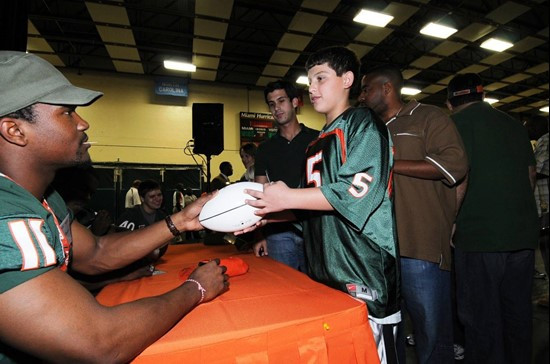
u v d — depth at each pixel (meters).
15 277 0.52
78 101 0.66
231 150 10.19
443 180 1.35
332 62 1.05
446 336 1.39
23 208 0.58
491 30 7.25
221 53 8.32
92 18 6.57
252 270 1.23
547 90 11.05
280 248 2.00
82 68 9.02
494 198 1.57
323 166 1.01
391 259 0.96
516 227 1.57
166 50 8.10
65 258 0.78
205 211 1.04
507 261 1.65
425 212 1.36
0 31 1.90
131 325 0.59
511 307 1.66
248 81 10.32
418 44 8.35
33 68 0.63
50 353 0.53
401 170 1.33
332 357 0.74
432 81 10.27
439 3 6.69
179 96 9.83
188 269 1.19
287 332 0.71
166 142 9.71
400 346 1.17
